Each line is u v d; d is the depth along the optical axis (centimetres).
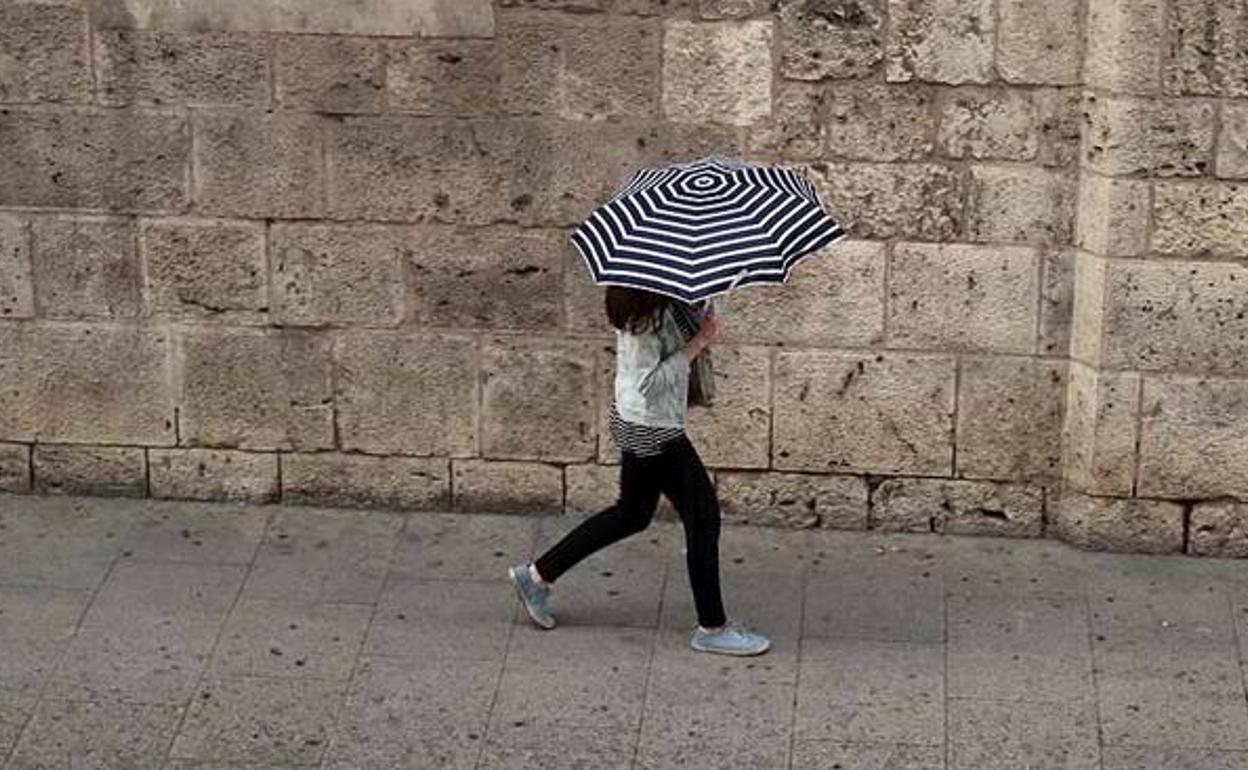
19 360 795
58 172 773
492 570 764
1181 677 692
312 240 774
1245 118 719
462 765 647
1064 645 712
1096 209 738
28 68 761
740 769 644
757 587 752
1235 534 766
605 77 746
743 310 765
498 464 795
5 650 708
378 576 759
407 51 748
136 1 751
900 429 776
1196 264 736
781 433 780
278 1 746
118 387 797
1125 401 754
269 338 788
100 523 794
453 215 767
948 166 745
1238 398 750
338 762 649
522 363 782
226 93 759
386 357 786
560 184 759
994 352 764
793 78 740
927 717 670
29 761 648
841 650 710
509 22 742
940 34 731
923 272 757
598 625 727
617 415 683
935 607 738
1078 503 773
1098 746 654
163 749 655
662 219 637
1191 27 711
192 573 760
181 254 779
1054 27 727
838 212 753
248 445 801
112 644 712
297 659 705
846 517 789
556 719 670
